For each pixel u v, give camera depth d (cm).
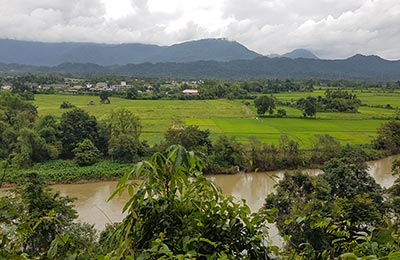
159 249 229
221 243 252
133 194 255
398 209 1683
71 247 277
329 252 268
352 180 1916
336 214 321
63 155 3938
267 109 6481
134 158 3741
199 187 267
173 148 254
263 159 3534
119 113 4119
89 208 2441
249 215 273
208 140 3728
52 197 1550
